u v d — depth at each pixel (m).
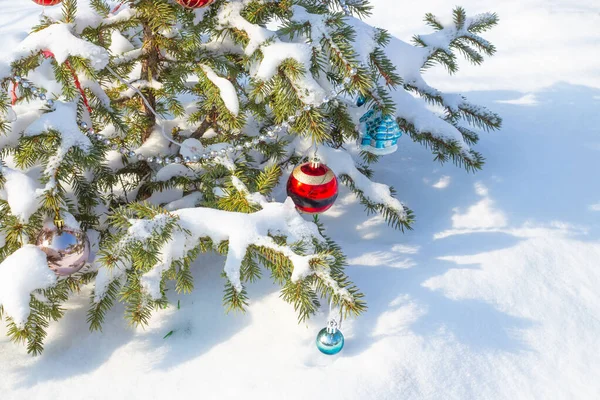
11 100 2.09
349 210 2.60
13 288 1.67
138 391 1.74
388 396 1.68
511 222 2.44
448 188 2.70
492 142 3.01
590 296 2.08
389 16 4.96
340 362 1.79
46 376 1.78
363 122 2.17
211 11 2.05
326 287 1.80
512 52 4.19
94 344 1.90
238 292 1.77
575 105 3.36
